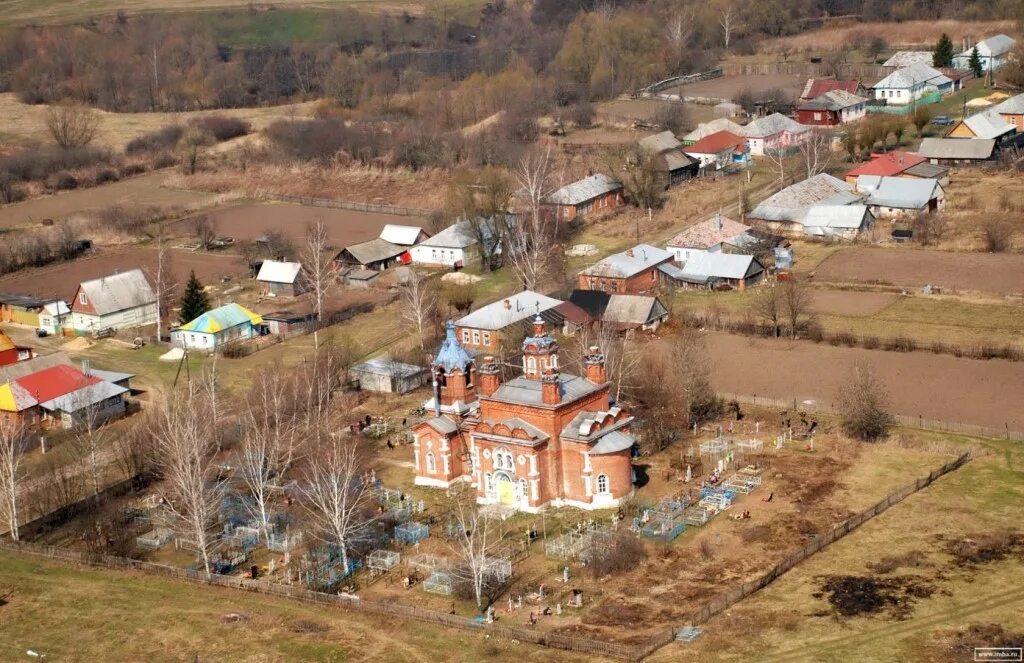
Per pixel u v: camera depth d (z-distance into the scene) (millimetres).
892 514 135750
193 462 145750
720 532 134500
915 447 152875
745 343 192250
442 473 150375
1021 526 131000
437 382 156125
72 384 180125
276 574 133250
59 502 150625
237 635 120562
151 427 160500
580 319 198875
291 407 167750
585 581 126375
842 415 163500
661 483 147375
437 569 129875
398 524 140875
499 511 142000
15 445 163250
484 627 117500
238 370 194125
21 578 134875
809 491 143375
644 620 117688
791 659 109062
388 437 165250
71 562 138625
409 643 116500
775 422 163375
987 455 149500
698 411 166000
